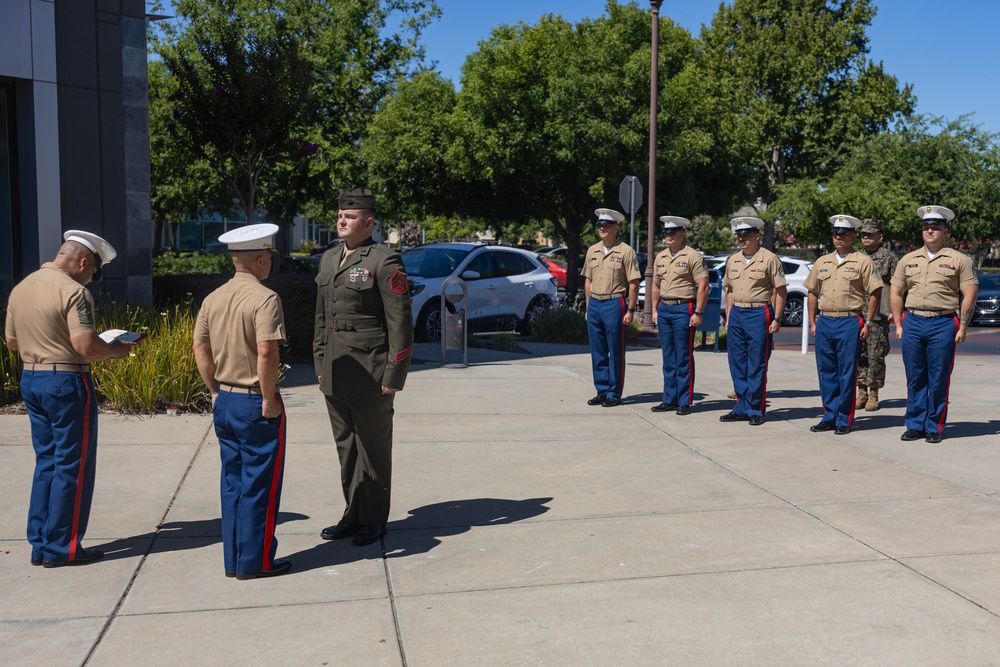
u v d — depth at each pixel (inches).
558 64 933.8
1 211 423.8
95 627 154.6
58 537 180.7
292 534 203.8
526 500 230.2
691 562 185.2
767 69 1680.6
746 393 327.3
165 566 183.3
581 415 341.4
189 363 333.1
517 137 928.9
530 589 171.6
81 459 181.3
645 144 915.4
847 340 304.3
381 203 1135.0
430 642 149.3
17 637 150.6
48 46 407.5
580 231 1088.8
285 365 396.2
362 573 180.4
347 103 1143.0
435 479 249.9
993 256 2119.8
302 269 1039.0
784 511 219.6
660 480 248.8
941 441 296.5
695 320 337.4
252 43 581.0
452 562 186.4
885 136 1145.4
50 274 178.7
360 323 188.2
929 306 288.5
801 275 840.3
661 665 141.3
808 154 1734.7
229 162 619.8
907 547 193.3
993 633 151.9
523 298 643.5
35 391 177.6
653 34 714.8
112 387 328.5
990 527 206.7
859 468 261.6
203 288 471.5
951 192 1085.1
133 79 448.5
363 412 190.1
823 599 165.8
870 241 349.4
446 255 620.1
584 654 144.9
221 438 176.9
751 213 2009.1
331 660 142.9
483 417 335.9
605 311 354.3
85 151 427.8
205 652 145.6
